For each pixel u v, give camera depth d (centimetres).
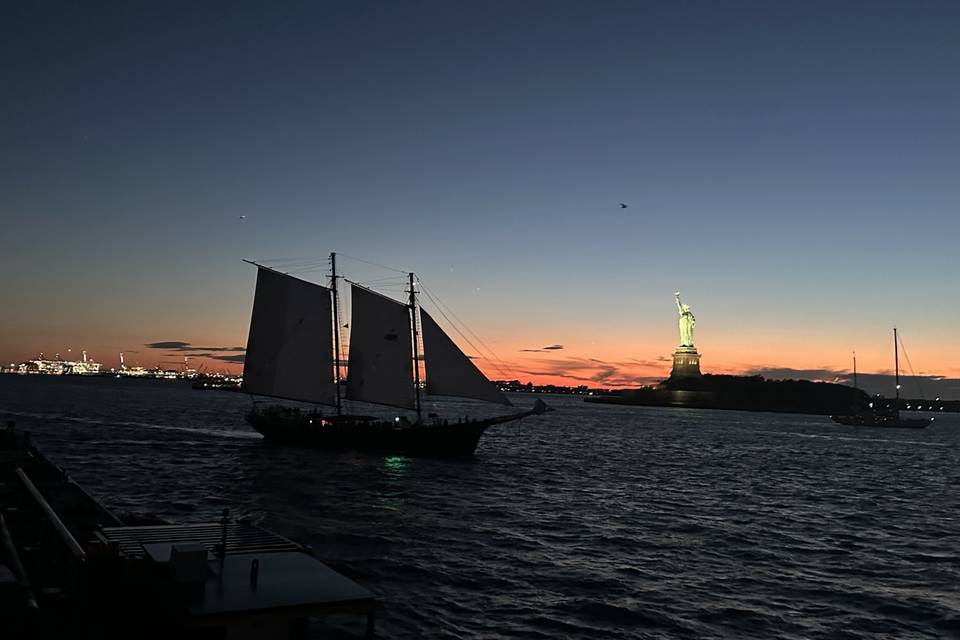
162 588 1516
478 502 5362
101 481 5647
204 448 8731
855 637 2548
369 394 8631
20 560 2005
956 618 2783
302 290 8638
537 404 8206
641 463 9131
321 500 5181
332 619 2333
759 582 3253
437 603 2714
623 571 3353
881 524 5009
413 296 8669
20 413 13875
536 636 2420
